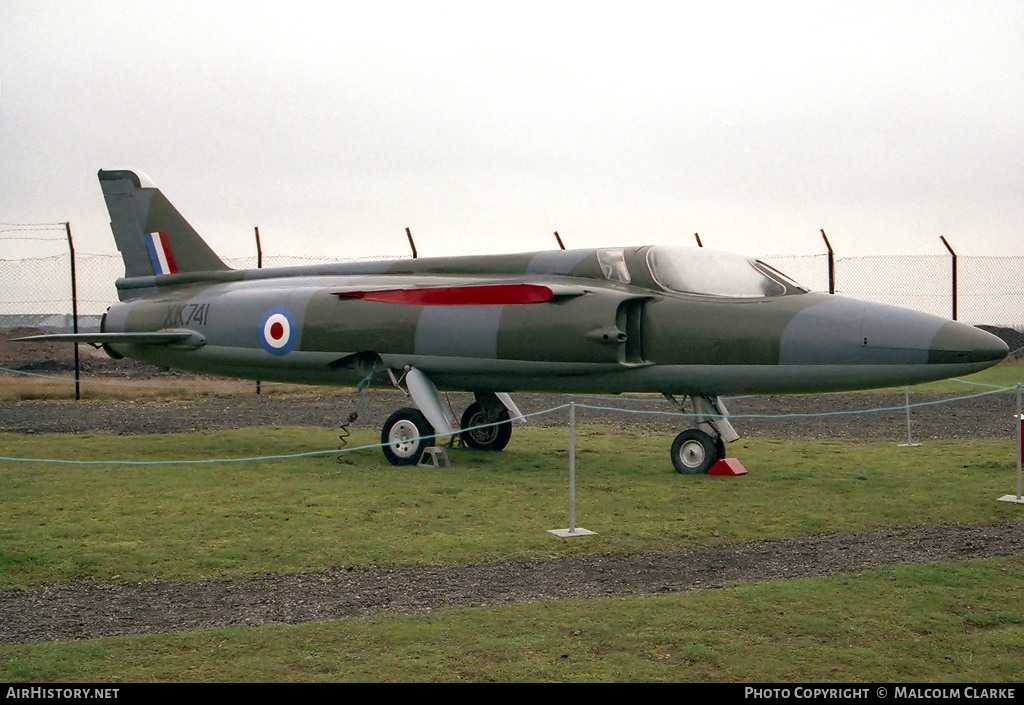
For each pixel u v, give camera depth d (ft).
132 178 62.44
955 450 51.39
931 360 39.19
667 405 75.56
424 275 51.65
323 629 22.18
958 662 20.07
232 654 20.63
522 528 32.76
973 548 29.78
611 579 26.63
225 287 57.47
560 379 45.44
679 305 43.32
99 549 29.73
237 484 41.04
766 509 35.96
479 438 52.95
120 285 62.90
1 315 78.84
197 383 94.07
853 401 76.69
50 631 22.44
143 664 20.07
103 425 63.57
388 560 28.71
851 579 26.18
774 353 41.16
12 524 32.99
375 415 69.87
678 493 39.22
